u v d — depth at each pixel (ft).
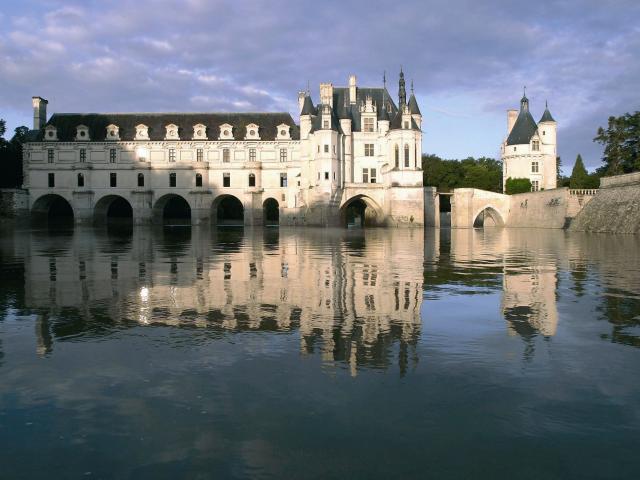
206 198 341.82
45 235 201.16
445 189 427.33
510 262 84.94
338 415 22.63
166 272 70.13
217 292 53.11
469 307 45.29
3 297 49.96
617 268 75.61
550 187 353.10
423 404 23.71
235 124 351.46
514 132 361.51
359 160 313.12
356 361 29.81
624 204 202.18
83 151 341.41
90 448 19.99
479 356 30.71
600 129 317.83
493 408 23.29
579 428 21.44
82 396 24.85
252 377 27.22
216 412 23.00
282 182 342.85
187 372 28.07
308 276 66.08
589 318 40.86
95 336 35.45
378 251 109.19
